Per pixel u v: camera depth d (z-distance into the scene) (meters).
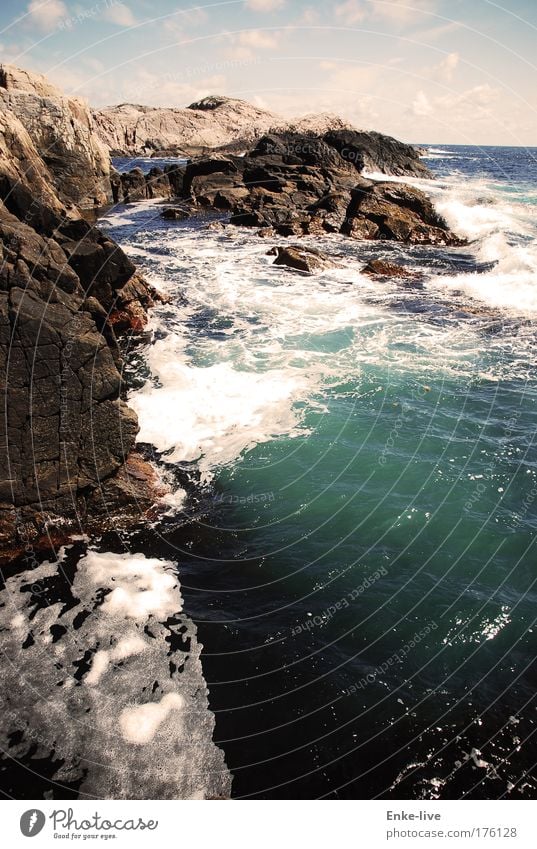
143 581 6.55
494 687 5.36
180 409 10.36
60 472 7.02
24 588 6.35
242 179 37.31
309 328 14.91
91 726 4.93
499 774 4.62
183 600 6.33
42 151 28.06
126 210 33.84
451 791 4.49
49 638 5.75
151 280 19.03
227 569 6.81
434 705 5.18
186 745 4.81
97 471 7.36
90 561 6.79
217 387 11.30
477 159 66.75
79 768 4.60
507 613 6.21
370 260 22.58
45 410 6.79
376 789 4.51
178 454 9.04
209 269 20.81
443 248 24.97
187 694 5.25
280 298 17.48
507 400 10.91
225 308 16.42
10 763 4.61
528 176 46.84
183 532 7.37
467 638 5.91
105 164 34.41
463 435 9.70
